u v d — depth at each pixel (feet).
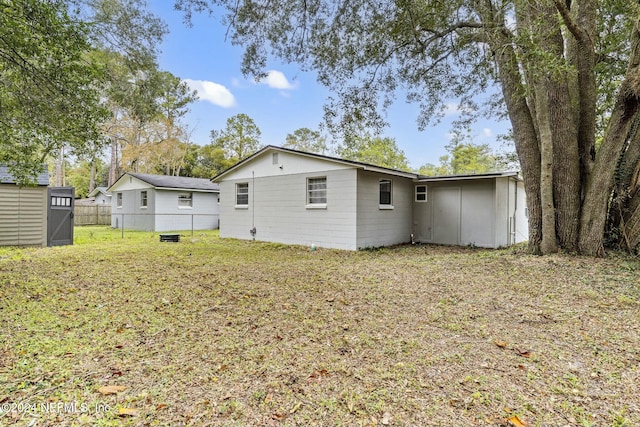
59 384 7.34
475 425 6.05
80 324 11.10
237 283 17.06
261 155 38.81
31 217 31.96
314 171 33.71
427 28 22.62
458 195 36.01
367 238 32.22
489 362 8.45
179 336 10.14
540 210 23.32
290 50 23.97
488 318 11.67
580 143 23.16
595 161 21.83
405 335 10.21
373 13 21.89
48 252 28.14
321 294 14.92
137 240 39.55
